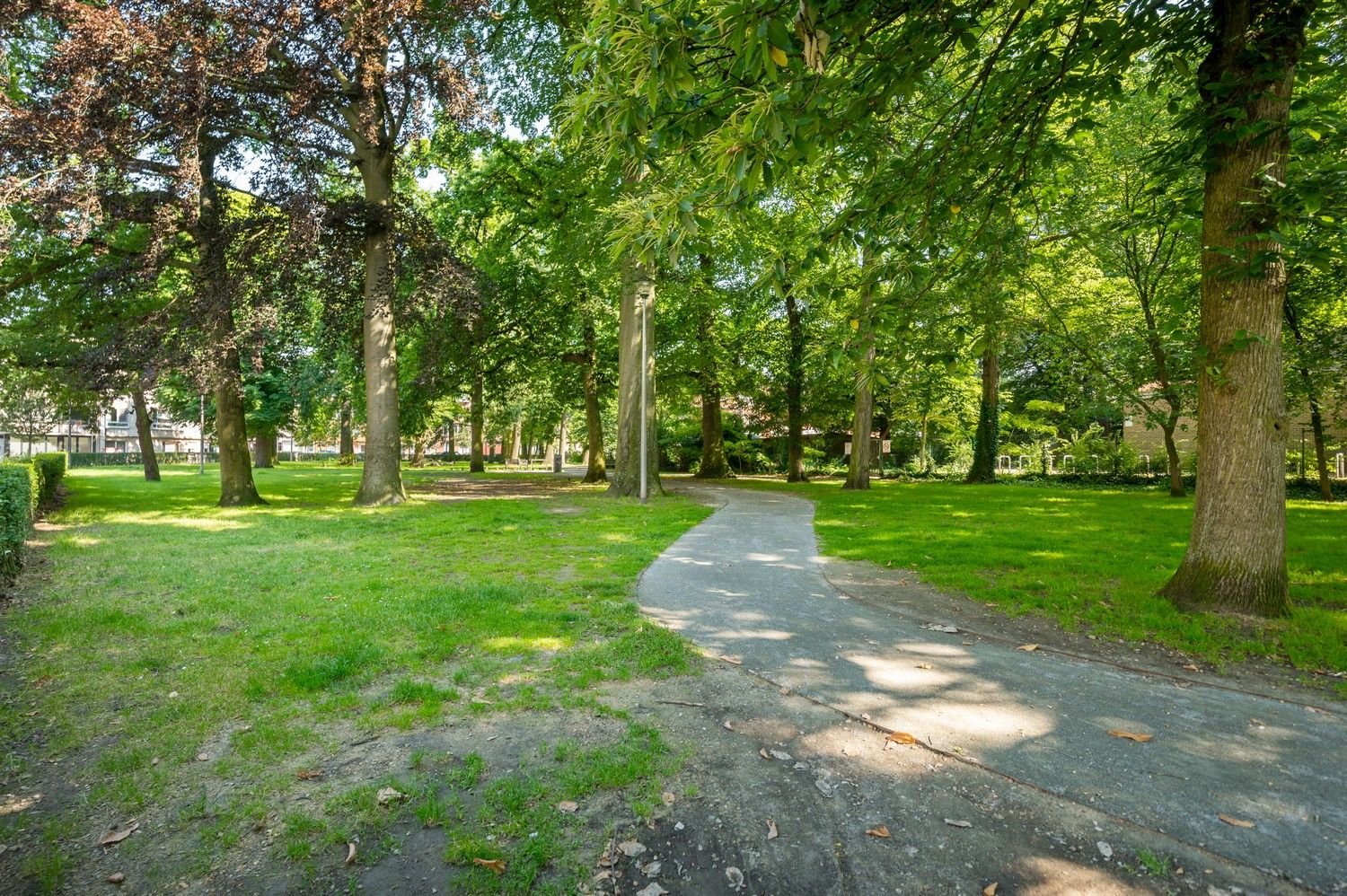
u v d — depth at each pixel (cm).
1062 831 271
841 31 392
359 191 1711
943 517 1370
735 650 497
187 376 1284
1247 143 536
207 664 452
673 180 470
